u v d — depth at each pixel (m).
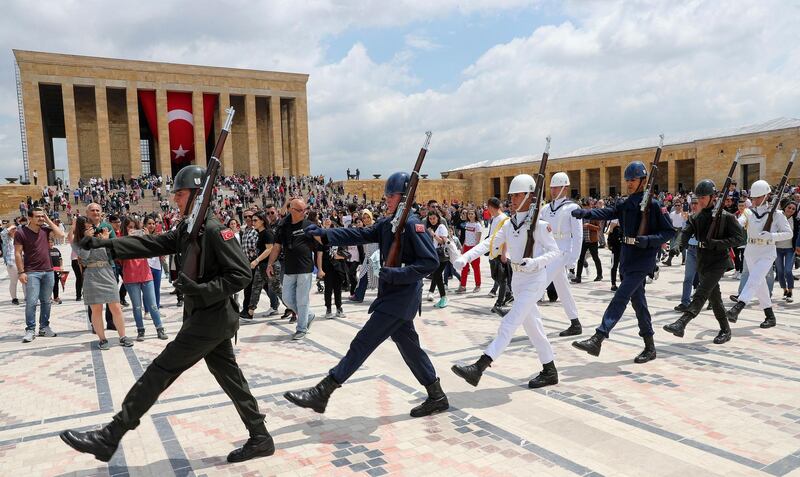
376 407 5.09
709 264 6.88
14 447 4.42
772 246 7.84
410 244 4.53
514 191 5.56
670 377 5.75
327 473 3.82
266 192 55.09
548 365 5.56
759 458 3.86
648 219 6.17
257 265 9.92
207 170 3.83
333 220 18.62
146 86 58.69
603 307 10.13
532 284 5.44
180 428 4.69
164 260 13.32
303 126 67.06
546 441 4.25
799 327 7.97
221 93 62.28
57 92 58.56
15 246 8.36
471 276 16.03
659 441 4.19
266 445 4.08
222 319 3.79
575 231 7.68
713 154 43.78
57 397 5.70
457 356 6.82
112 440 3.56
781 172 39.41
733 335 7.57
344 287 12.85
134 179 55.09
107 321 9.30
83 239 3.54
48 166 64.75
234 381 4.03
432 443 4.27
